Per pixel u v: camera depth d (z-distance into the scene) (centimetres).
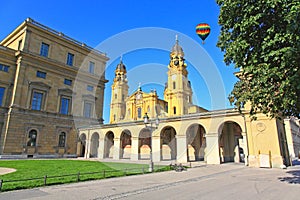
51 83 3194
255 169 1645
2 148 2655
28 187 827
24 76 2961
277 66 713
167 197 689
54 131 3136
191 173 1372
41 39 3166
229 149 2633
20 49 3117
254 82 758
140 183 962
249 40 798
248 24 749
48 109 3119
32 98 3008
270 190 801
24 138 2842
